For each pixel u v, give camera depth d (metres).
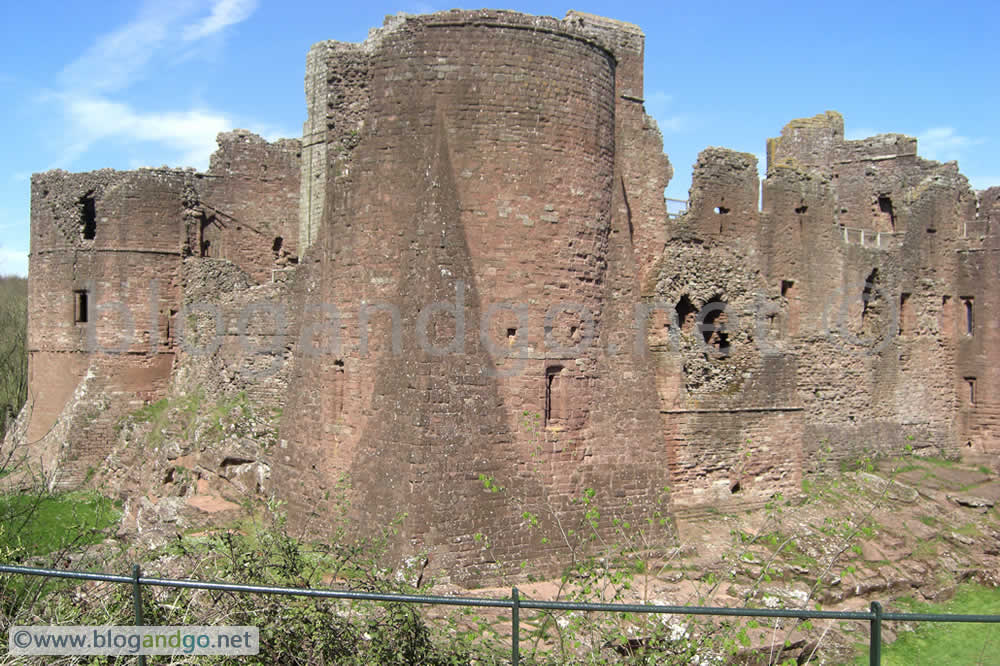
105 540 16.11
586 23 22.52
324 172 23.05
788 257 26.28
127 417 28.05
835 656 16.86
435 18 18.42
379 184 18.62
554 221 18.69
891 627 18.80
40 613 11.33
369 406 18.28
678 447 22.42
